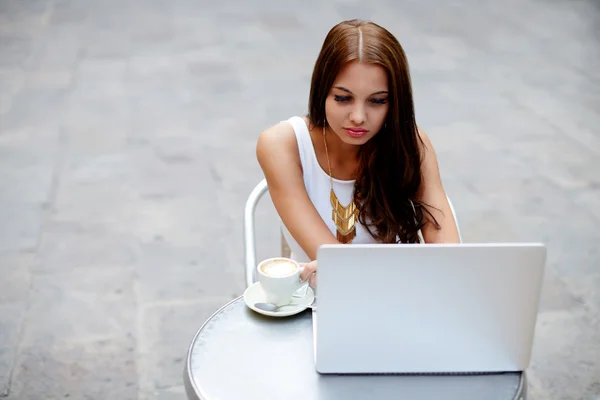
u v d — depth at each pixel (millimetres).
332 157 1745
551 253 3113
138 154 3990
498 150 4086
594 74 5258
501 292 1237
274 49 5688
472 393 1274
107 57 5469
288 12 6617
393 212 1749
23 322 2646
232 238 3219
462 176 3789
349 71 1495
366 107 1531
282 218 1736
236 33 6047
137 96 4793
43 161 3877
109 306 2748
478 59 5527
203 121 4441
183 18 6426
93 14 6480
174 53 5586
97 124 4355
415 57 5547
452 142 4180
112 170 3799
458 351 1290
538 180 3752
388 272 1209
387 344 1276
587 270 2988
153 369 2445
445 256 1200
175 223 3322
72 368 2436
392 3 6910
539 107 4680
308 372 1320
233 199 3543
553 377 2414
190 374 1316
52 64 5305
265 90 4914
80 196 3531
